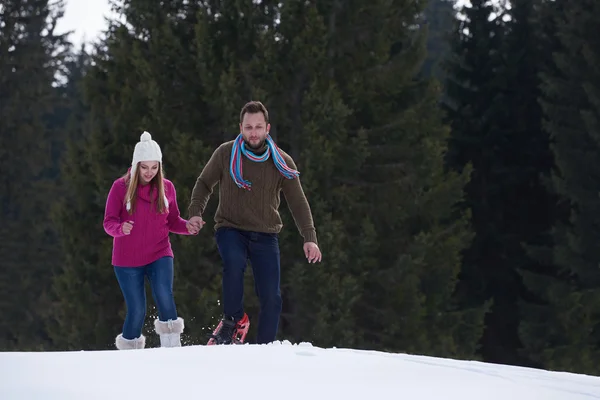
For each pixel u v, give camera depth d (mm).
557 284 41844
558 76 48594
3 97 63031
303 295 30984
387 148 34688
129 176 9938
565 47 47906
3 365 5426
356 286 30984
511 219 49625
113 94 35281
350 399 5070
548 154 49375
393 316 33812
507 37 50469
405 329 33875
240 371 5660
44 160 62625
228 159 9836
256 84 32688
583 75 43344
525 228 49312
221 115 33094
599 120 41531
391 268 33781
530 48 50219
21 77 63375
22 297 56719
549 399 5527
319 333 30188
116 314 35562
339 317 30891
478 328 37719
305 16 32906
